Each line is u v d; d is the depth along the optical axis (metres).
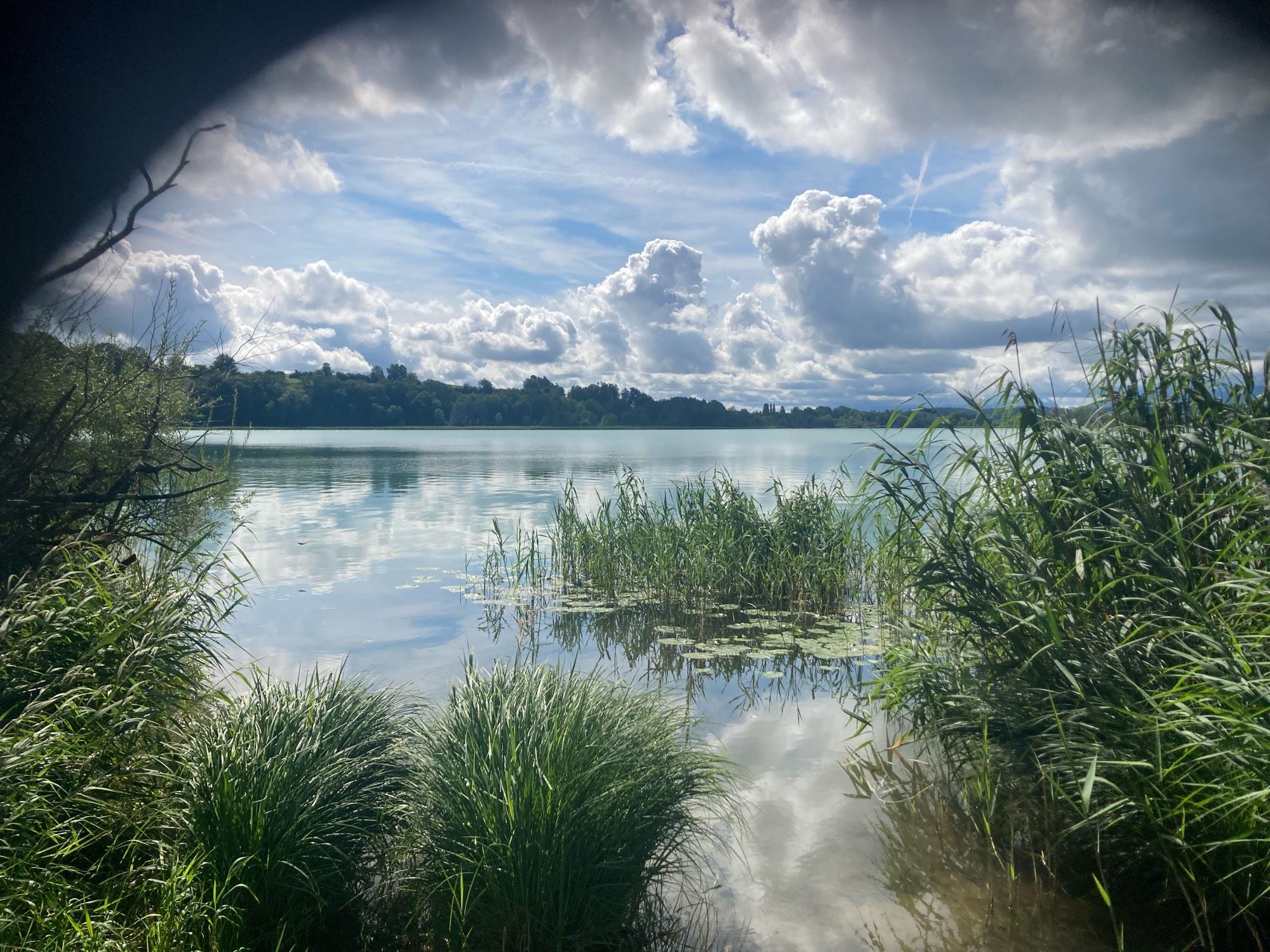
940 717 4.56
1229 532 3.98
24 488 5.11
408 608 8.79
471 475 25.83
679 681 6.61
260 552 11.97
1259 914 3.14
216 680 5.96
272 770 3.43
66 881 3.14
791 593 9.49
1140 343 4.40
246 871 3.16
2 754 3.13
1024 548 4.34
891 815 4.32
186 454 7.12
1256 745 3.02
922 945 3.21
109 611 4.26
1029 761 3.98
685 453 42.22
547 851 3.17
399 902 3.48
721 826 4.21
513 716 3.76
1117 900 3.49
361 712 4.20
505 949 3.12
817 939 3.28
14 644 3.89
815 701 6.14
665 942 3.28
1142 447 4.25
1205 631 3.49
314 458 36.22
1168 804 3.26
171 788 3.70
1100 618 4.12
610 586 10.00
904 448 5.36
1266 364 4.11
